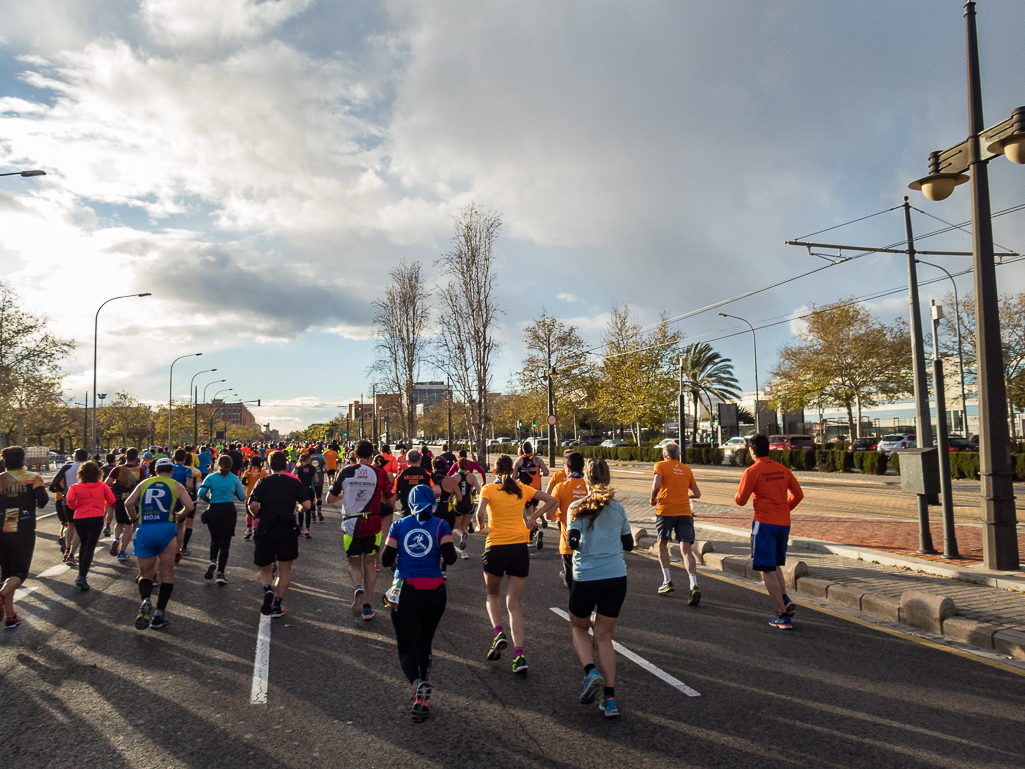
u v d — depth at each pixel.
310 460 15.98
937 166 9.00
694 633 6.33
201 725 4.25
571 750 3.87
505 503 5.62
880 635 6.25
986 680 5.01
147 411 79.00
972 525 12.40
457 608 7.50
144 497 6.59
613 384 50.09
